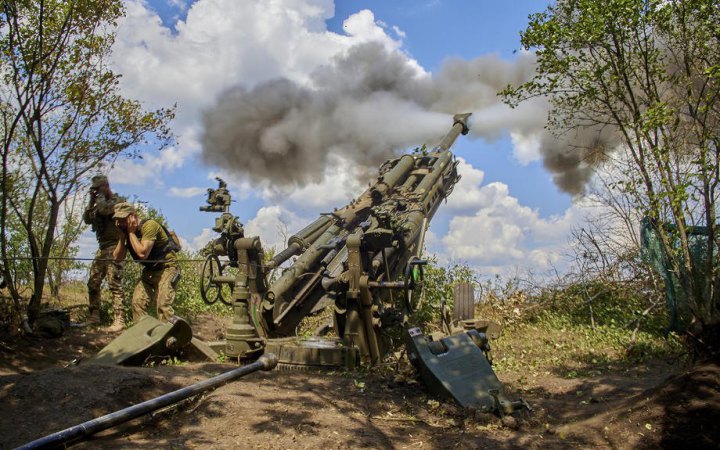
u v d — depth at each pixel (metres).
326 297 9.67
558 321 11.29
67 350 8.18
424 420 5.55
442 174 12.70
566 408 6.10
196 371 6.61
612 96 8.22
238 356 8.15
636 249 11.80
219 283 8.64
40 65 8.48
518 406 5.79
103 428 4.48
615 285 11.94
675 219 7.21
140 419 5.11
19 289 10.67
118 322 9.36
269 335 8.78
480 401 5.84
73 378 5.48
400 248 10.11
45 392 5.17
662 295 10.71
